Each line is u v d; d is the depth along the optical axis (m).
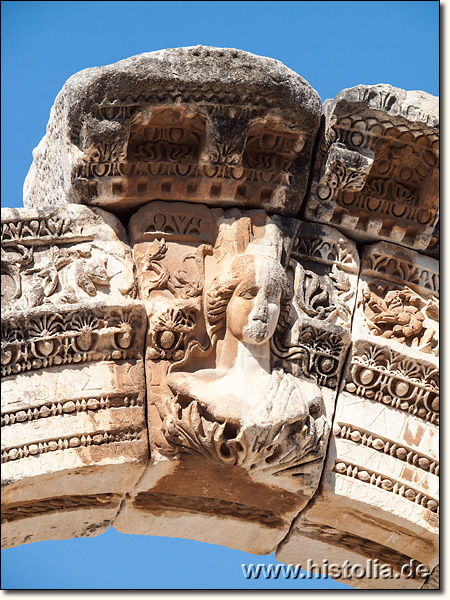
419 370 7.47
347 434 7.36
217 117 7.15
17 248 7.17
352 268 7.61
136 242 7.30
